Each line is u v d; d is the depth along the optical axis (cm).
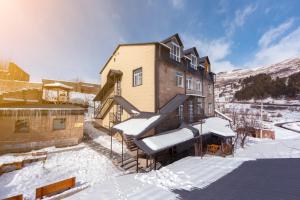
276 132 3334
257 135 3039
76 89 4284
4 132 1536
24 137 1609
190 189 666
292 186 586
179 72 2145
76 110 1902
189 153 1850
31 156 1452
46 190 880
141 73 1956
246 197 534
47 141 1709
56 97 2777
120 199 649
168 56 1984
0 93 2356
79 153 1617
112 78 2377
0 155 1477
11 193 994
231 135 1873
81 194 757
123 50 2242
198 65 2608
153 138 1361
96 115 2744
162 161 1562
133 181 862
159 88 1809
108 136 2133
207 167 950
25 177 1164
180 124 1919
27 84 3591
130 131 1419
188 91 2291
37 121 1680
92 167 1352
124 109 1998
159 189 708
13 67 4153
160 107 1797
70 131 1844
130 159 1492
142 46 1966
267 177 703
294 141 2439
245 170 830
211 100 2948
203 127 1956
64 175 1218
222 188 631
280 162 945
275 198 509
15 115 1587
